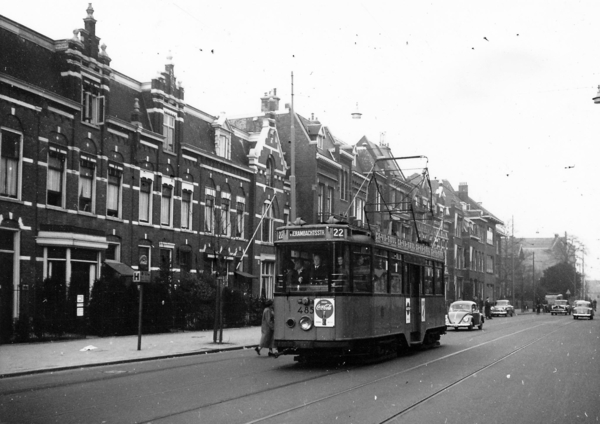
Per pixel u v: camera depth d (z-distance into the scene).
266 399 11.69
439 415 10.22
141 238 32.03
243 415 10.05
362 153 60.66
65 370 16.48
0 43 25.14
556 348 23.97
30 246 25.42
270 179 44.75
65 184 27.38
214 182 38.50
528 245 178.50
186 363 18.44
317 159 48.59
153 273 32.66
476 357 20.28
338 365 17.80
